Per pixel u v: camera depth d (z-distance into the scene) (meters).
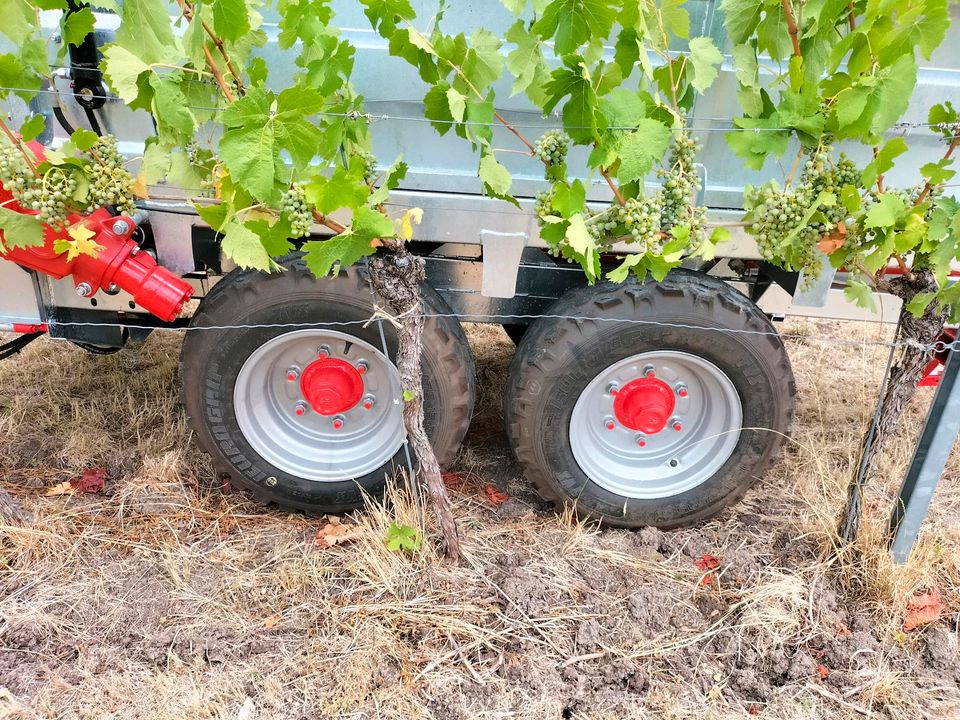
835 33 1.84
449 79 2.10
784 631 2.25
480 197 2.25
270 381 2.64
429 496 2.58
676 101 1.82
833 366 4.28
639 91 1.71
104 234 2.07
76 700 1.96
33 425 3.26
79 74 2.05
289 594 2.33
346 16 2.07
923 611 2.34
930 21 1.59
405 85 2.13
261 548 2.54
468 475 3.06
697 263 2.82
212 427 2.53
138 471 2.94
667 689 2.06
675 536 2.70
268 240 1.68
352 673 2.04
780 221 1.87
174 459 2.92
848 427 3.62
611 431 2.71
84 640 2.14
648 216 1.78
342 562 2.46
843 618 2.34
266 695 1.98
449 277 2.64
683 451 2.73
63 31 1.63
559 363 2.38
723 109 2.20
